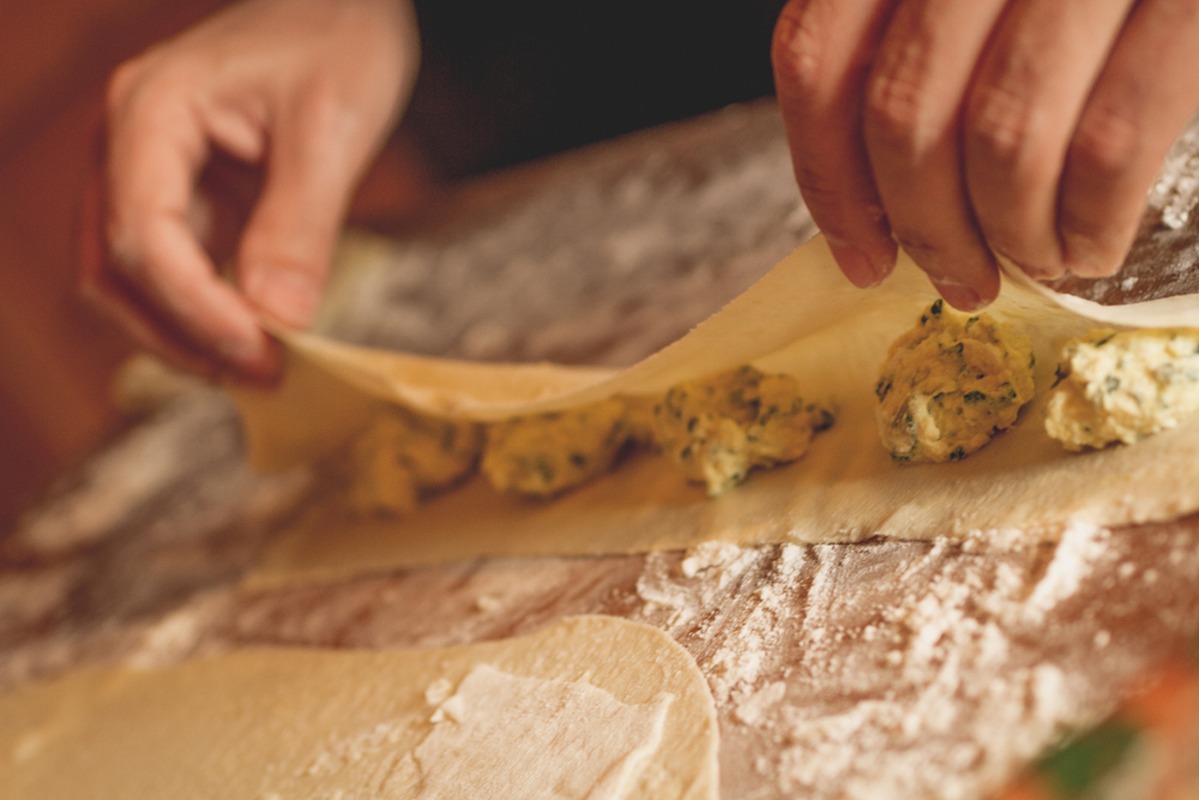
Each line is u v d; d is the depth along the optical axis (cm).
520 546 139
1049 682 75
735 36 270
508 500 150
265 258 180
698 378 123
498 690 109
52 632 199
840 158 84
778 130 221
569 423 141
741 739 87
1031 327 100
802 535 107
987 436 100
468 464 164
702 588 109
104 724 156
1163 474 85
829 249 98
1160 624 75
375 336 239
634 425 140
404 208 297
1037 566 86
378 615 143
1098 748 70
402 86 218
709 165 225
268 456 185
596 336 187
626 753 90
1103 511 86
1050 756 71
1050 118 72
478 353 208
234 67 192
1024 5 72
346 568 163
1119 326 90
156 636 175
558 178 265
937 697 80
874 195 86
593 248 223
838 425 118
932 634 86
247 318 170
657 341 170
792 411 118
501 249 246
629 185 239
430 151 369
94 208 187
